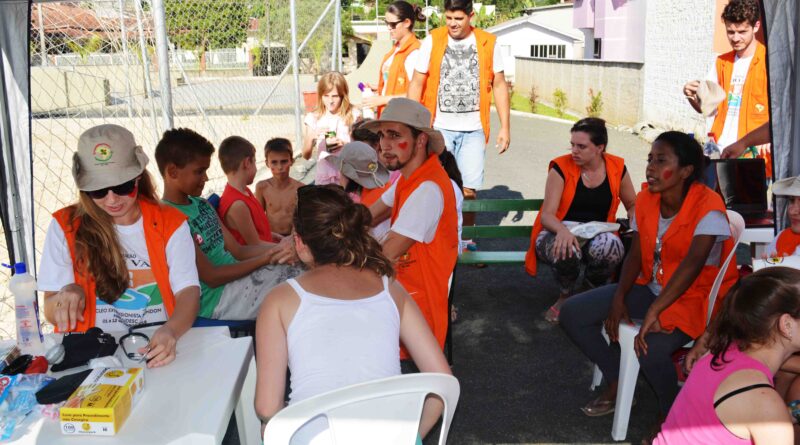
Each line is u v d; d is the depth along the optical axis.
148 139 10.97
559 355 4.58
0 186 3.77
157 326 2.82
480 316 5.23
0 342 2.65
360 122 4.92
